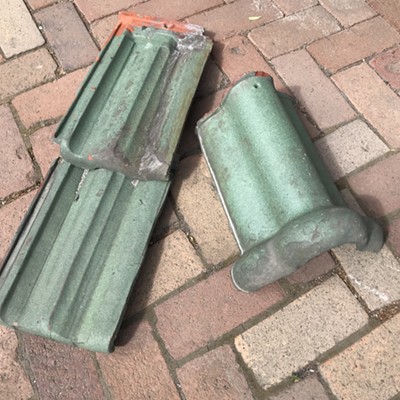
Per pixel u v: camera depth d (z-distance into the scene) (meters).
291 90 1.96
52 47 2.11
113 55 1.82
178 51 1.89
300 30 2.13
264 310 1.51
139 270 1.51
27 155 1.83
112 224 1.55
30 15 2.20
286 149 1.49
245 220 1.53
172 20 2.01
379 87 1.96
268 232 1.46
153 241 1.63
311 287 1.54
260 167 1.52
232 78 2.00
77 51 2.10
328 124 1.87
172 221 1.67
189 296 1.54
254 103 1.58
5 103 1.96
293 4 2.22
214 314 1.51
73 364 1.45
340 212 1.33
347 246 1.59
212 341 1.48
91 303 1.44
